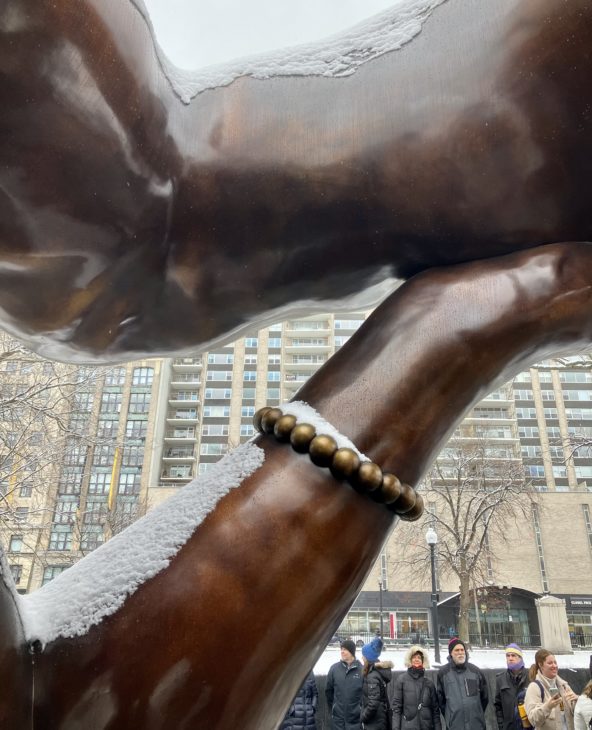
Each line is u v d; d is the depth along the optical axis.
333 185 1.04
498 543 41.16
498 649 29.19
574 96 0.99
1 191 0.87
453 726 5.76
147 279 1.04
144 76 0.92
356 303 1.22
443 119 1.03
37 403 12.55
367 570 0.90
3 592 0.75
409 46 1.08
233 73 1.09
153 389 53.72
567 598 40.47
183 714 0.76
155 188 0.97
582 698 4.65
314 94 1.07
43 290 1.00
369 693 5.94
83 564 0.89
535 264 1.03
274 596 0.81
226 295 1.10
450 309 0.99
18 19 0.78
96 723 0.76
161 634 0.78
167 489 47.69
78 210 0.91
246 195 1.03
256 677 0.79
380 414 0.93
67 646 0.79
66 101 0.84
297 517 0.85
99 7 0.85
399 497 0.89
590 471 52.38
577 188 1.02
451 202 1.04
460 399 0.97
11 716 0.72
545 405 54.44
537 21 1.00
